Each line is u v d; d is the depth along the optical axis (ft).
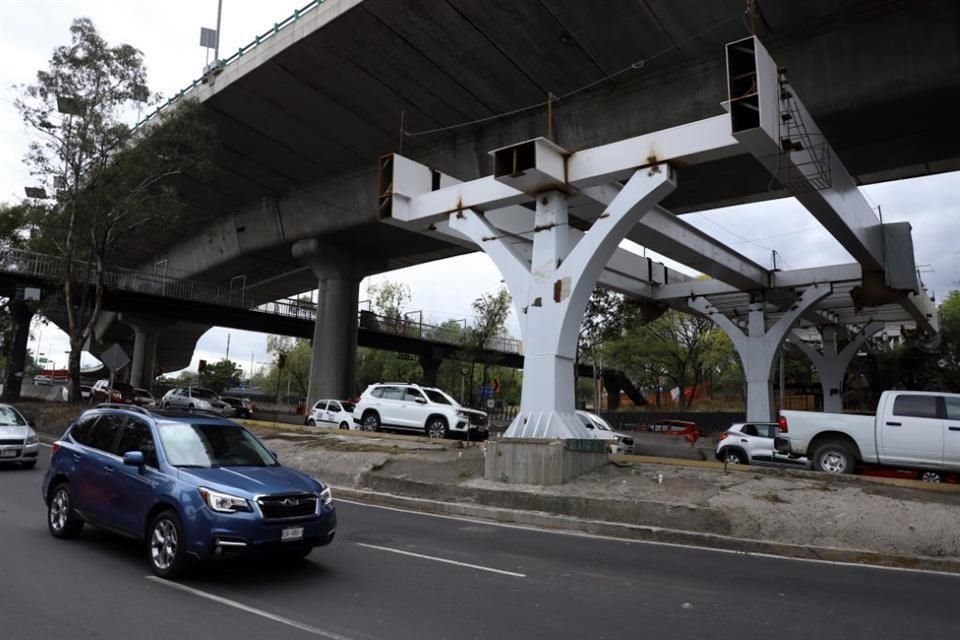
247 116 101.60
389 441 63.21
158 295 138.92
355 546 29.12
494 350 169.78
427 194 54.80
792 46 69.26
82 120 88.99
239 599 20.38
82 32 87.30
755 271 90.68
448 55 80.79
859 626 19.58
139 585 21.39
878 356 154.40
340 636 17.43
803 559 29.81
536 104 88.02
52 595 19.97
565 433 43.93
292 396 279.28
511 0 69.97
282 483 23.06
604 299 125.59
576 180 46.93
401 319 183.73
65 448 28.60
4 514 32.65
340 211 123.85
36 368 337.31
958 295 154.61
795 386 173.68
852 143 75.77
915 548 29.91
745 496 36.81
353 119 99.25
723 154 42.06
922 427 42.70
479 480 44.11
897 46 63.98
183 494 22.02
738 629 19.01
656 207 65.41
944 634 19.02
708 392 223.30
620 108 82.17
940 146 76.02
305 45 83.15
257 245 142.51
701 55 74.74
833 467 45.24
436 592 22.04
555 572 25.71
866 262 72.13
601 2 68.59
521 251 64.49
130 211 95.14
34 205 94.48
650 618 19.90
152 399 135.74
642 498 37.70
